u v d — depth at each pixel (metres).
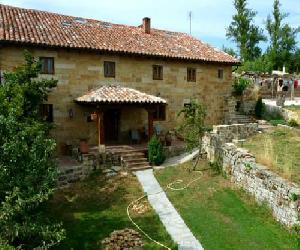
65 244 11.20
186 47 25.62
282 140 20.62
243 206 13.84
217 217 13.02
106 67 21.17
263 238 11.49
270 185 13.16
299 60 64.44
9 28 18.55
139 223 12.73
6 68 17.94
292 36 65.19
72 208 13.92
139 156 19.06
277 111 29.16
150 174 17.72
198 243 11.30
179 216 13.23
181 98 24.31
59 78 19.59
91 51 20.14
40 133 10.68
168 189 15.80
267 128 24.08
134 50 21.52
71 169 16.62
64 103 19.86
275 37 65.00
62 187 16.00
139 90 22.45
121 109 22.03
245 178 14.95
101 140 18.52
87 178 17.12
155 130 22.58
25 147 9.73
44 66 19.14
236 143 20.05
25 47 18.31
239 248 10.95
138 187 16.03
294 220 11.67
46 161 10.46
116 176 17.30
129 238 10.16
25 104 13.46
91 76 20.61
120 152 18.83
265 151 16.94
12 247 7.54
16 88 13.23
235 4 63.72
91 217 13.18
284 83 39.09
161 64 23.23
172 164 19.12
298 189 11.99
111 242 10.07
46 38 18.97
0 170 9.12
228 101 26.61
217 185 15.88
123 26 25.95
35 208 10.95
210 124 25.84
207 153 19.19
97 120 18.97
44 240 9.23
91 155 17.61
